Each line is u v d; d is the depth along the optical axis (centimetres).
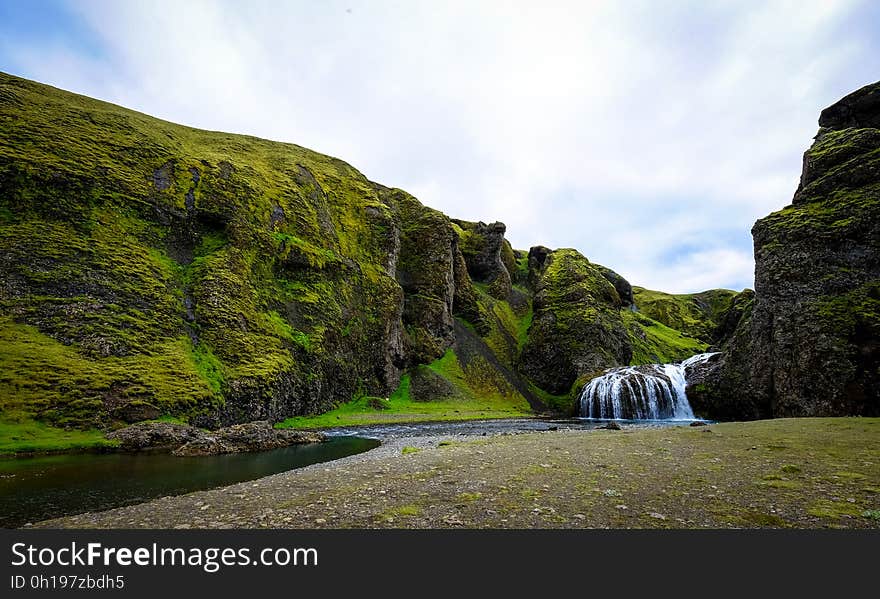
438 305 10944
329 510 1209
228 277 5597
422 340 10225
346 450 3203
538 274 17000
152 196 5703
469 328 12425
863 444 2109
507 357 12000
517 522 1043
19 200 4431
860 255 5294
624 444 2527
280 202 7781
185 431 3322
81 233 4622
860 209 5519
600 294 12644
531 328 12488
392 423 6072
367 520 1103
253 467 2406
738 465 1681
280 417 5056
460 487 1432
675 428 3778
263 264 6525
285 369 5347
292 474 1919
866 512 1009
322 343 6619
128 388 3531
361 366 7781
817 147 6806
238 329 5200
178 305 4866
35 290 3847
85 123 6003
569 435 3519
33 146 4994
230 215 6341
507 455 2181
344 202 10181
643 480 1455
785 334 5438
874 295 4959
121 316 4181
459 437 3997
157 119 9356
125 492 1772
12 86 6400
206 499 1449
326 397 6456
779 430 2900
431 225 11994
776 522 982
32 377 3173
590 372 9962
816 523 967
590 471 1656
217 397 4106
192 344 4609
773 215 6450
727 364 6744
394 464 2039
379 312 8825
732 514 1046
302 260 7225
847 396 4619
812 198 6247
